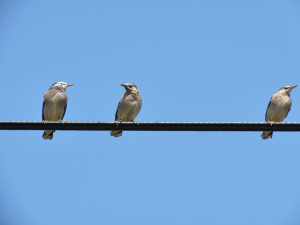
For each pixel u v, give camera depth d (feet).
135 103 51.78
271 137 48.21
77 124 29.50
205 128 29.45
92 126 29.63
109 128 29.78
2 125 28.84
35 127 29.32
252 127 29.17
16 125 28.99
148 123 29.48
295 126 28.86
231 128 29.27
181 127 29.50
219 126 29.19
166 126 29.50
